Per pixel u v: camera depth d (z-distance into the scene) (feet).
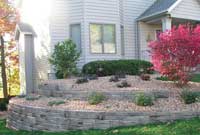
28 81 66.44
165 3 66.49
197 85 42.45
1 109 65.62
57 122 34.91
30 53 66.54
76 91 41.04
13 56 83.56
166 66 40.52
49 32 61.31
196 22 69.82
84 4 60.80
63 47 55.42
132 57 69.51
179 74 40.52
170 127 29.43
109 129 31.86
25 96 48.32
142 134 28.66
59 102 38.01
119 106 34.55
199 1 67.05
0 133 38.32
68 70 55.26
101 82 44.88
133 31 69.82
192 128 28.50
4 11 68.08
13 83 90.38
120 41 65.26
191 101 34.58
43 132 35.47
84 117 33.37
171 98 36.60
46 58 62.23
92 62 56.59
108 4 63.46
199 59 39.55
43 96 45.78
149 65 58.54
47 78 61.57
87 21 60.95
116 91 38.32
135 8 70.03
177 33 39.47
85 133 31.48
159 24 72.08
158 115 31.65
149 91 37.88
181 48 39.42
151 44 41.24
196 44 38.91
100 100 36.47
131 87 40.75
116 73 54.54
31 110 37.93
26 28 67.00
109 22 63.46
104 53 62.75
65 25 61.98
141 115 31.86
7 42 81.61
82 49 60.90
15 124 41.78
